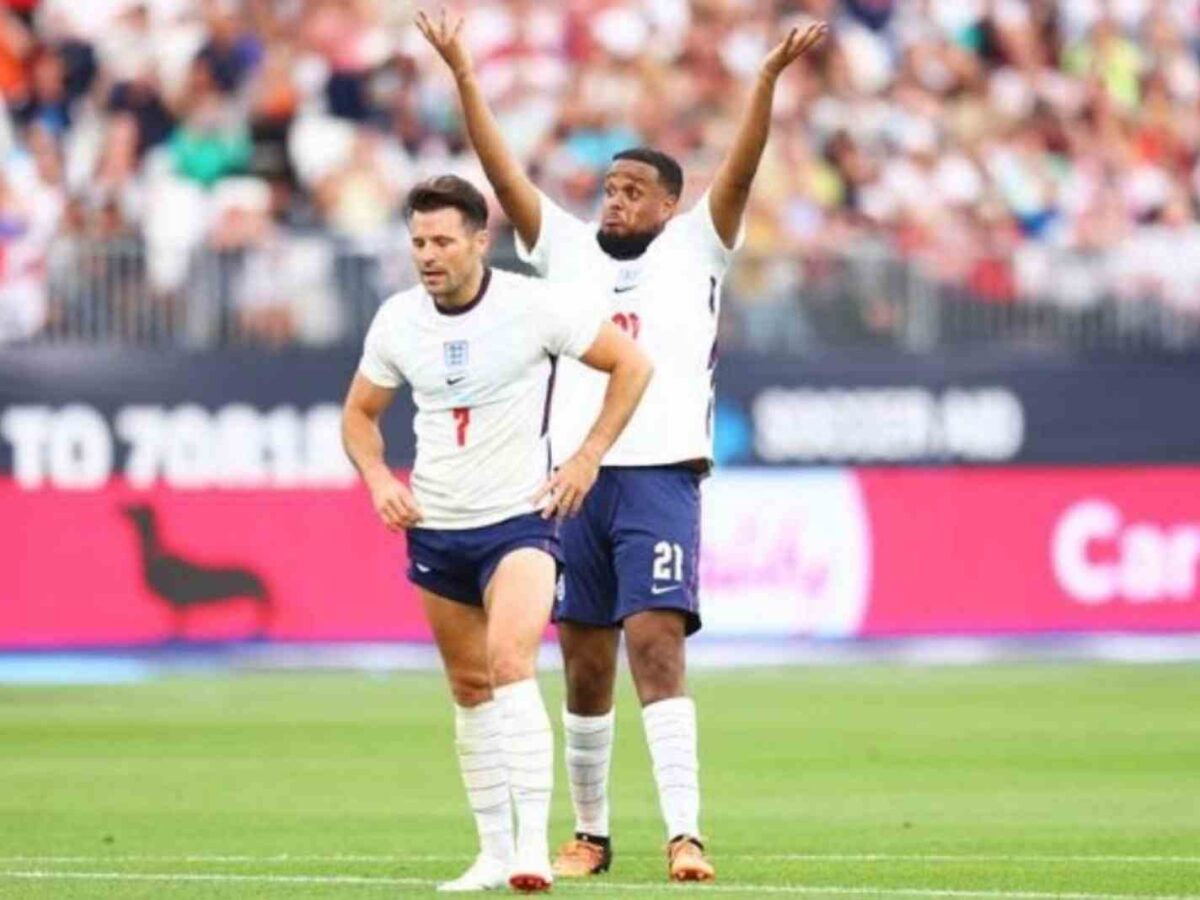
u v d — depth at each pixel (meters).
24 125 83.69
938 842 37.16
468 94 33.31
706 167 86.75
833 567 71.69
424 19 33.25
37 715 57.94
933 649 72.06
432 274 29.11
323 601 69.00
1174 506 73.38
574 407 33.28
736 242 33.44
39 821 39.84
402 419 69.31
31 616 67.88
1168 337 73.75
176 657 68.50
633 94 88.12
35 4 85.12
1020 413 72.75
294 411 69.44
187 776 46.53
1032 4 93.25
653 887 30.78
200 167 84.12
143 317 69.44
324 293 70.50
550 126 87.06
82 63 84.81
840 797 43.59
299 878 32.12
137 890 30.61
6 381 68.19
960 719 57.28
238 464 69.00
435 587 30.11
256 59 85.88
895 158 89.56
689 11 89.94
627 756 50.78
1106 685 65.25
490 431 29.53
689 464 32.84
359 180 84.81
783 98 89.19
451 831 38.59
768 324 72.19
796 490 71.56
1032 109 92.12
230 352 69.50
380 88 86.50
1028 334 73.25
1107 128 92.62
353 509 69.25
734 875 32.62
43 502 68.19
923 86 91.44
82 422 68.44
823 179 88.44
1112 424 73.25
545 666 69.94
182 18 85.81
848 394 71.94
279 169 84.81
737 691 63.81
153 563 68.56
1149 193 92.06
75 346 68.75
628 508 32.62
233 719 57.06
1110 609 72.94
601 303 33.09
